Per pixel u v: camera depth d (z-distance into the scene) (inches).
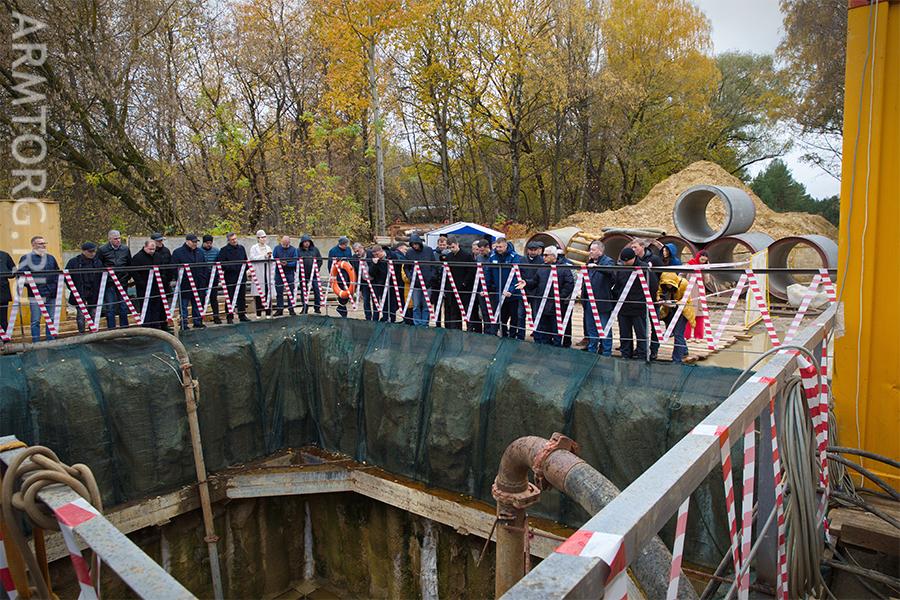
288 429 451.5
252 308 502.9
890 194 157.2
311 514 448.8
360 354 428.8
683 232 567.2
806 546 104.5
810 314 444.1
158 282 379.9
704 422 73.8
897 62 153.1
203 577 397.7
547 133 1339.8
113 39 687.1
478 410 353.1
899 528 124.7
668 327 300.8
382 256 419.8
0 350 324.5
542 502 329.1
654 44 1181.7
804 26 951.0
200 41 832.3
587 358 316.8
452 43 1115.9
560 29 1069.8
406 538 401.4
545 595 39.9
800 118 1024.9
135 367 365.4
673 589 64.0
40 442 321.7
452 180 1459.2
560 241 599.2
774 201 1724.9
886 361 159.5
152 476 368.8
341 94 939.3
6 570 82.7
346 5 895.1
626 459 291.7
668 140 1355.8
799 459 104.4
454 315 409.4
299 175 914.7
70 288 340.8
